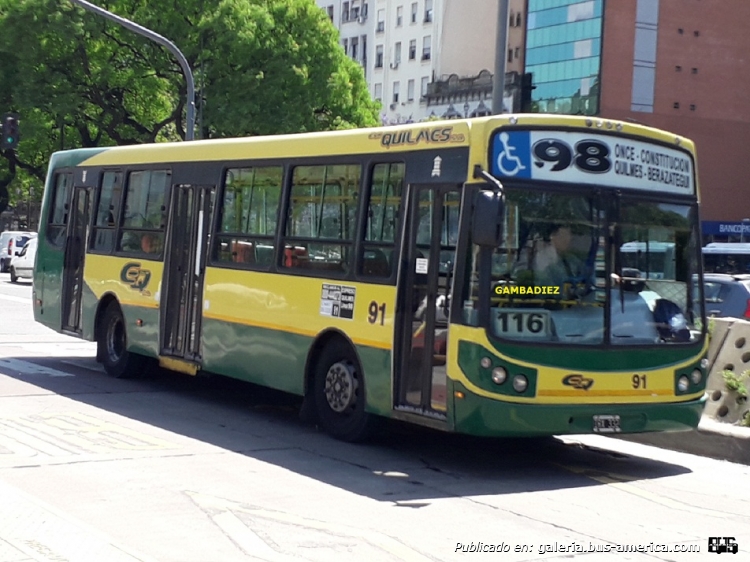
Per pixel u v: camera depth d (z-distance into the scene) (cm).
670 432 1117
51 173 1756
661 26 6775
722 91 6950
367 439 1103
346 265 1096
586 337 949
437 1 7750
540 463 1041
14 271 4391
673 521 812
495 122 943
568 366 936
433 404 972
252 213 1260
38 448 1009
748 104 7019
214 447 1054
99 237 1589
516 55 7138
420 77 7925
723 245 4325
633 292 979
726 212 7006
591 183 970
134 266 1483
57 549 654
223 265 1292
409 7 8050
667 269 1005
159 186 1451
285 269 1185
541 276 940
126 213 1528
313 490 878
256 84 4231
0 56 4491
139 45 4275
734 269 4262
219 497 836
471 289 929
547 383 927
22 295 3444
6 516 728
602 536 754
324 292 1120
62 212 1709
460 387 927
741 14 6981
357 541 718
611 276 970
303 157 1180
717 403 1199
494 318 919
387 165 1057
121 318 1526
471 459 1048
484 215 889
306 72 4397
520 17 7125
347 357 1105
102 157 1608
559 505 852
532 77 7056
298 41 4447
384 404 1029
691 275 1022
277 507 812
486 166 934
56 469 920
